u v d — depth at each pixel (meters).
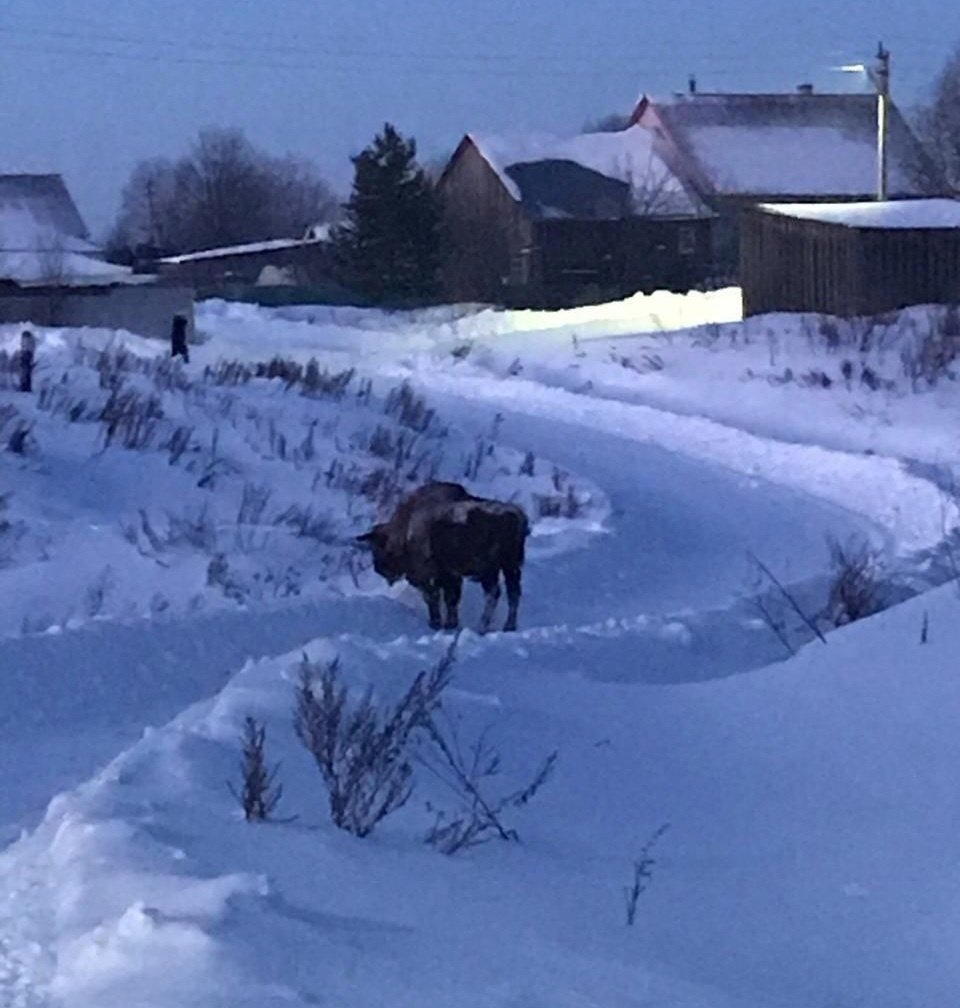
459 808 8.72
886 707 10.42
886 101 58.09
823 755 9.98
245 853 7.36
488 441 30.28
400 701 10.25
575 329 53.78
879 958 6.48
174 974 5.46
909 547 21.22
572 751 10.14
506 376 43.94
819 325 44.72
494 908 6.80
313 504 22.97
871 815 8.68
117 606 17.02
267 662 11.59
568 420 35.38
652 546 22.11
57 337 44.97
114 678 12.94
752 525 23.94
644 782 9.66
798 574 19.89
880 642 11.47
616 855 8.11
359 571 19.39
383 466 25.98
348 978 5.55
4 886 7.12
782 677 11.52
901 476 27.41
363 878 7.11
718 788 9.59
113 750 11.23
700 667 13.89
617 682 12.80
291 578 18.62
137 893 6.51
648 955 6.34
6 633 14.52
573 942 6.37
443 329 58.09
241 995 5.26
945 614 11.62
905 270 45.91
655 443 32.28
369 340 55.78
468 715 10.46
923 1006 5.97
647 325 53.94
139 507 21.83
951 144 86.50
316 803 8.62
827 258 47.22
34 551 19.28
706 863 7.97
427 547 16.41
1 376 28.70
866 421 34.50
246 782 8.30
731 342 44.44
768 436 33.41
